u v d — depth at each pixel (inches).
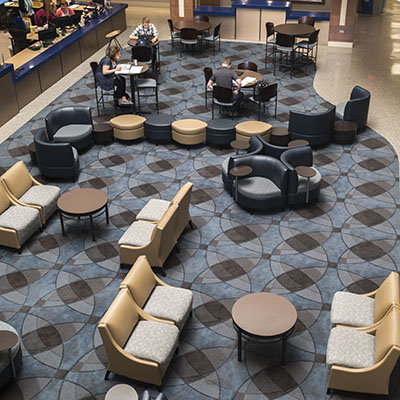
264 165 333.7
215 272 286.7
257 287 276.5
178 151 401.7
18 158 394.6
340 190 353.1
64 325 256.2
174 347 228.8
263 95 422.6
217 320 257.6
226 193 350.9
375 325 225.6
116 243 308.8
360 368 212.1
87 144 399.5
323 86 509.7
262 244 306.0
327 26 610.9
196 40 569.3
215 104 454.0
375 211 331.9
